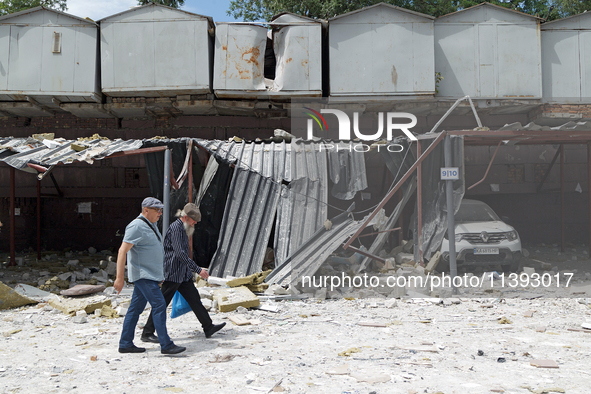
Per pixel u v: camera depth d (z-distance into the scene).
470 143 11.00
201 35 12.95
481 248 8.41
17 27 13.05
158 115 14.38
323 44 13.73
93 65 13.04
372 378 3.69
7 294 7.06
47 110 14.10
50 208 14.88
